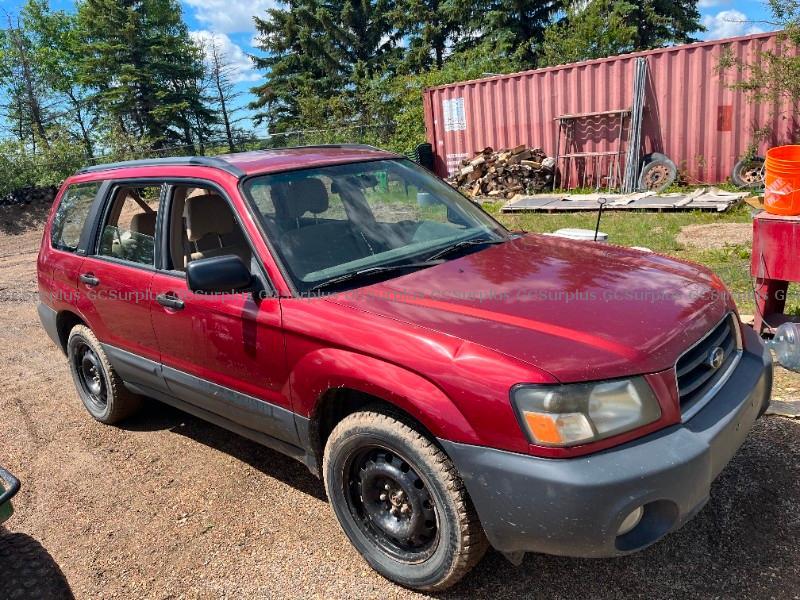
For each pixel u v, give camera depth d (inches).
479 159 537.3
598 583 105.0
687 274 122.8
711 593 99.8
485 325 98.7
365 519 113.3
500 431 88.6
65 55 1652.3
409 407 96.2
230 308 124.1
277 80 1745.8
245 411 129.6
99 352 173.6
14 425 191.6
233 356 126.5
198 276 112.0
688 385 96.9
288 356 114.3
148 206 156.2
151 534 131.9
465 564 98.6
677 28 1304.1
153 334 148.2
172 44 1460.4
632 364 90.4
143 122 1435.8
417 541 105.3
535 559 112.3
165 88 1441.9
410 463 100.8
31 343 273.4
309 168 141.0
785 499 118.8
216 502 141.2
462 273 120.6
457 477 95.9
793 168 167.0
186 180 143.0
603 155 485.4
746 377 108.0
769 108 415.5
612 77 470.6
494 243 139.7
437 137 587.5
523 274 119.2
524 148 516.7
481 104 547.8
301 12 1695.4
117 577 119.7
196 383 139.9
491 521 91.4
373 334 102.2
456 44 1550.2
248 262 147.6
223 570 118.4
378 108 869.2
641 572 106.2
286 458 158.2
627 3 1210.0
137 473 157.2
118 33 1416.1
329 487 115.0
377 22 1711.4
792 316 184.4
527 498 86.8
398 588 109.1
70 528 136.8
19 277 430.9
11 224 713.6
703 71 433.7
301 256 122.7
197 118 1508.4
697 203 373.7
